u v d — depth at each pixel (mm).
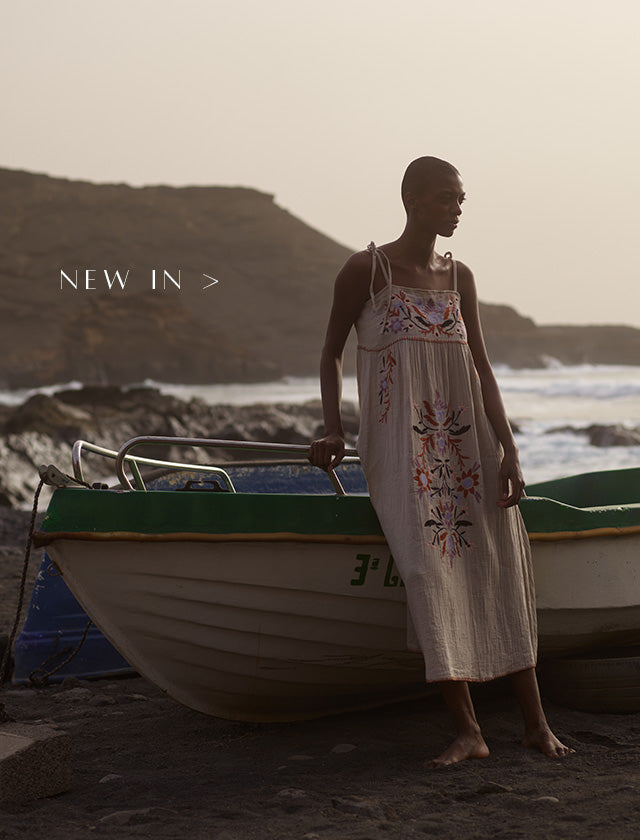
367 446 3586
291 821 2928
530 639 3580
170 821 2961
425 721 3990
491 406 3689
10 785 3127
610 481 5598
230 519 3498
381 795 3123
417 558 3375
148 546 3490
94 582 3521
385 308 3594
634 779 3164
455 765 3361
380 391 3578
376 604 3691
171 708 4395
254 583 3549
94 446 4051
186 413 27906
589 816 2855
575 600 3953
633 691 3939
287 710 3979
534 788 3117
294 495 3541
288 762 3529
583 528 3938
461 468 3572
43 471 3531
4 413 32688
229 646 3648
